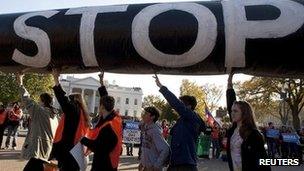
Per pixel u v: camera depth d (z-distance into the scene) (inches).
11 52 257.8
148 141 234.7
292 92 1381.6
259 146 174.9
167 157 226.4
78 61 251.9
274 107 1594.5
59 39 247.8
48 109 263.0
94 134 210.2
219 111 866.8
